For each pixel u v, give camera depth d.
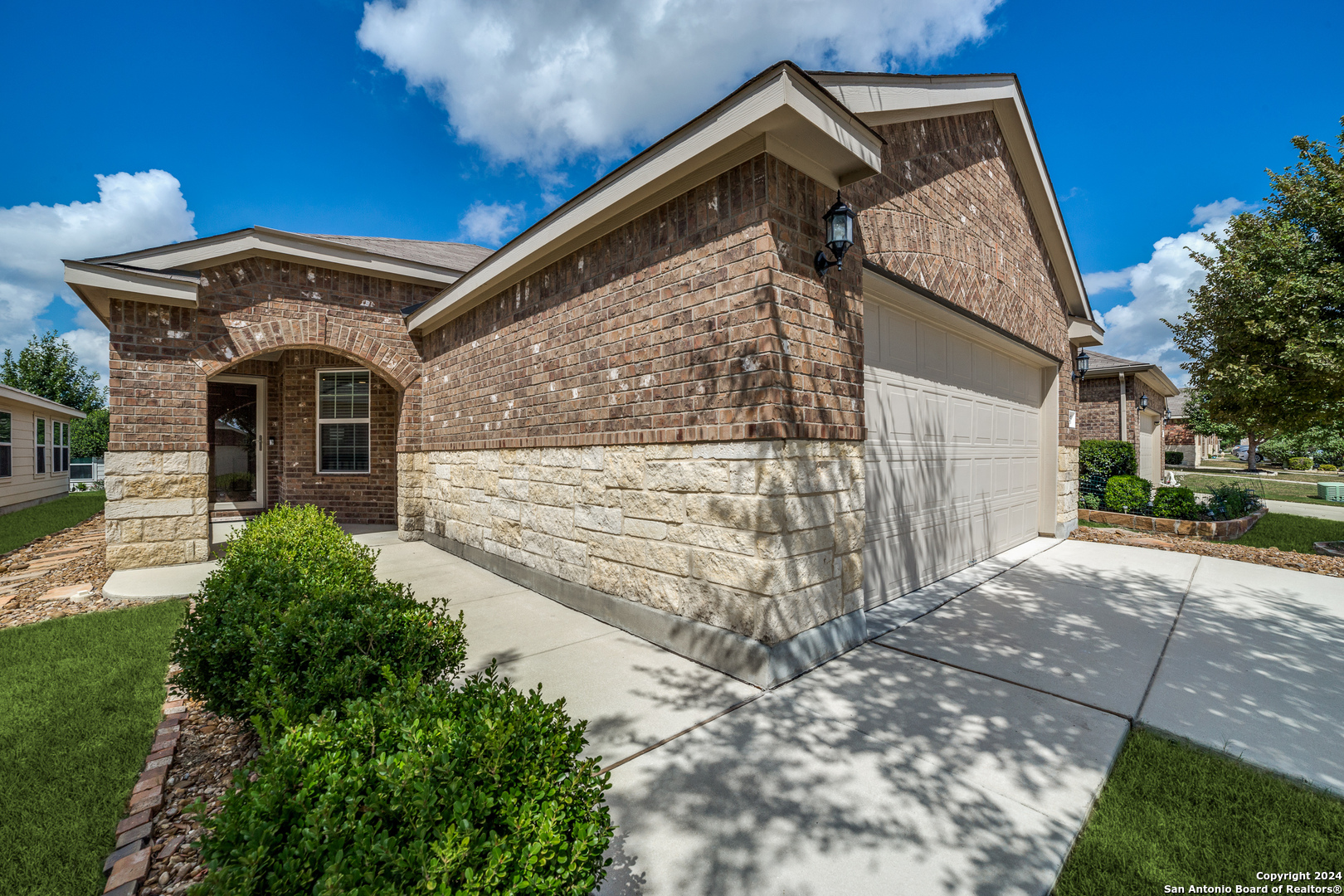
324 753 1.52
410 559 7.08
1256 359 8.31
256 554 3.88
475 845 1.28
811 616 3.52
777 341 3.26
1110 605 4.91
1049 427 8.45
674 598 3.86
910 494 5.25
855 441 3.90
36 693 3.21
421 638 2.46
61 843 1.97
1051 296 8.07
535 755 1.53
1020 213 6.97
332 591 2.88
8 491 13.10
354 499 10.16
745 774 2.38
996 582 5.68
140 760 2.52
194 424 6.64
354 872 1.13
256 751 2.62
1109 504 10.26
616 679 3.37
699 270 3.69
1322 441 24.58
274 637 2.39
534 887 1.26
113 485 6.22
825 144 3.37
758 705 3.01
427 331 8.23
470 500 6.91
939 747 2.60
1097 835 2.01
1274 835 2.01
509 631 4.26
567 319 5.03
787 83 2.97
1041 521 8.49
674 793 2.24
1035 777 2.36
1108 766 2.45
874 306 4.72
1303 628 4.27
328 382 10.22
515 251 5.37
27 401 13.22
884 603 4.86
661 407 3.97
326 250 7.47
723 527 3.48
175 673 3.49
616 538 4.39
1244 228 8.43
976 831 2.03
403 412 8.42
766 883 1.78
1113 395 14.42
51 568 6.91
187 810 1.28
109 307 6.38
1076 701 3.07
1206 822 2.08
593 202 4.31
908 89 4.42
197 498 6.63
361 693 2.21
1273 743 2.64
